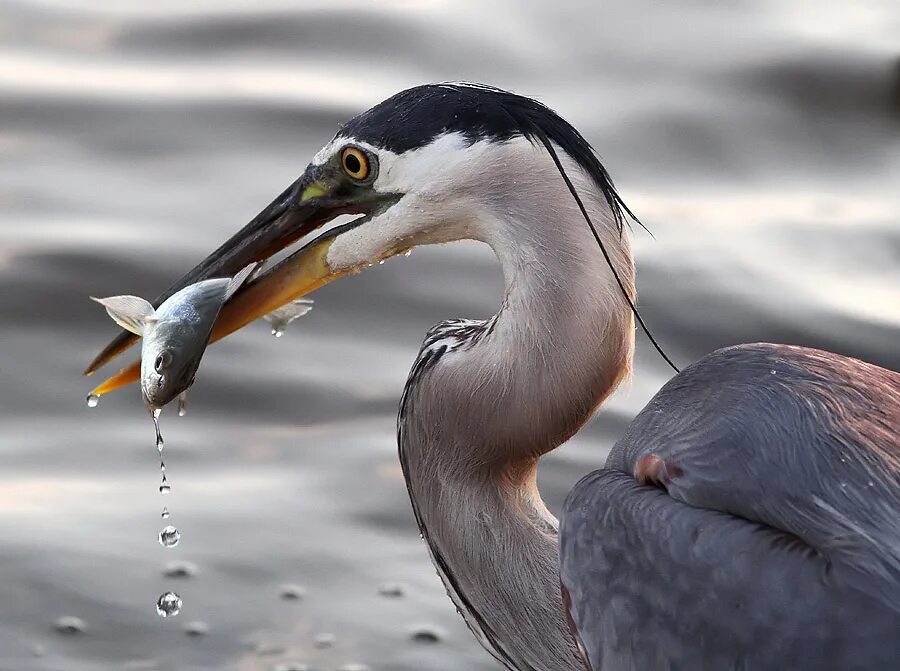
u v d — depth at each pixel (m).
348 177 7.61
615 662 6.34
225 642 9.58
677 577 6.19
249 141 15.85
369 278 13.69
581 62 18.17
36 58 17.73
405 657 9.52
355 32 18.48
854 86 17.77
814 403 6.55
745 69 18.09
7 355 12.33
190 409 11.95
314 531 10.65
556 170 7.12
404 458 7.81
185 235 14.04
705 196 15.49
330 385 12.22
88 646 9.47
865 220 14.90
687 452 6.59
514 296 7.23
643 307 13.30
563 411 7.29
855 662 5.70
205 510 10.79
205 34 18.41
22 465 11.18
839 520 6.13
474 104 7.25
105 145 15.75
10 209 14.41
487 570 7.54
